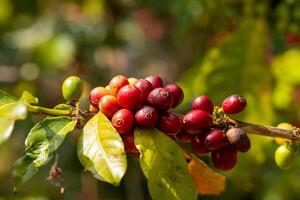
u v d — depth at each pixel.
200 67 0.76
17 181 0.38
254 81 0.73
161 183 0.39
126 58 1.04
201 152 0.42
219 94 0.73
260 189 0.80
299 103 0.78
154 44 1.03
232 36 0.73
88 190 0.90
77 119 0.40
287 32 0.74
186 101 0.77
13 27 1.00
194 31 0.86
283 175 0.79
